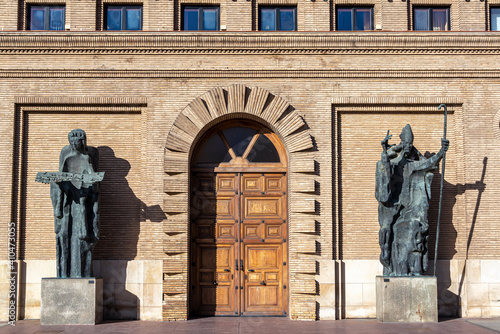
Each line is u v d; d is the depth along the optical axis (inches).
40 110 721.0
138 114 729.0
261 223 728.3
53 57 720.3
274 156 741.3
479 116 730.8
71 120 725.3
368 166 726.5
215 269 721.6
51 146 720.3
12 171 705.0
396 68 728.3
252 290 720.3
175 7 756.0
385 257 674.2
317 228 701.9
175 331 603.5
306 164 703.7
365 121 735.1
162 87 721.0
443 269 709.3
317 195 708.0
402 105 732.0
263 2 759.1
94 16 747.4
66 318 644.1
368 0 764.0
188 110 713.0
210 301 718.5
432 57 733.3
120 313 689.6
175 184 698.8
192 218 724.7
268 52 726.5
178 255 691.4
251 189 734.5
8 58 717.9
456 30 756.6
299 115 719.1
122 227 705.6
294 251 695.7
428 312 655.8
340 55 730.2
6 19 740.7
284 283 719.7
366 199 720.3
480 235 714.2
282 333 592.1
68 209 667.4
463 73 732.0
